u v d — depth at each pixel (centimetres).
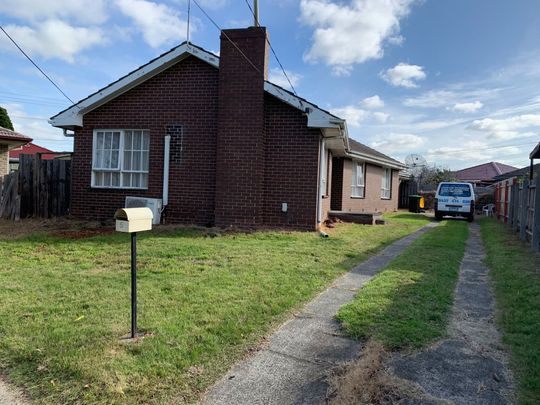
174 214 1105
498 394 287
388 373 312
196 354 333
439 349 355
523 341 363
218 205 1036
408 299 480
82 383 290
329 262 693
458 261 754
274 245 823
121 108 1140
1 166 1605
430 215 2173
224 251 743
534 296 486
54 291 491
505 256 767
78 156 1173
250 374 314
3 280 538
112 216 1148
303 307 466
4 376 304
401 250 863
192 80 1095
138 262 648
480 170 4956
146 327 382
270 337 381
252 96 1015
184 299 465
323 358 340
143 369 308
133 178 1150
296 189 1027
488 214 2344
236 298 474
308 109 986
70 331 371
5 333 368
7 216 1170
